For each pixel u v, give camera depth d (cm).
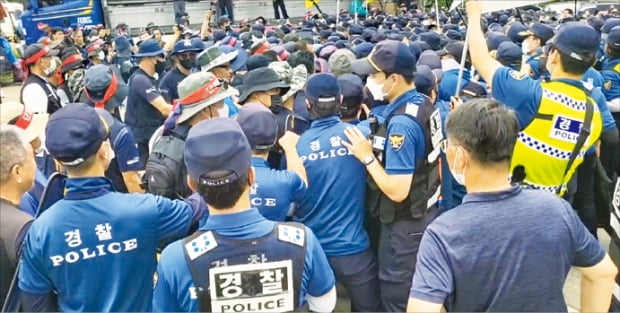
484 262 165
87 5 1689
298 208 318
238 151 176
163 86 624
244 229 177
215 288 174
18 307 207
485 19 1170
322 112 312
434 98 380
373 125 303
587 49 270
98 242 202
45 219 201
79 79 539
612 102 482
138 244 209
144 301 215
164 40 1327
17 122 297
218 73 522
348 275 321
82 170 203
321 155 310
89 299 204
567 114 272
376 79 301
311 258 184
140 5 1744
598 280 181
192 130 184
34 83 566
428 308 164
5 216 210
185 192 304
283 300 179
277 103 372
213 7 1800
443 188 316
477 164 173
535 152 277
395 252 306
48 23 1673
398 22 1316
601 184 387
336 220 315
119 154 372
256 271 176
